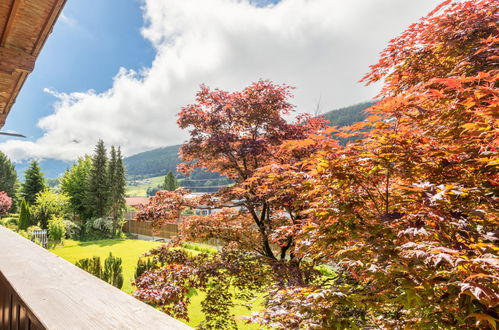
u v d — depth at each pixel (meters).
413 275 1.65
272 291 3.39
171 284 4.32
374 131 2.21
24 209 20.41
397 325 2.18
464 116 2.43
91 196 24.59
